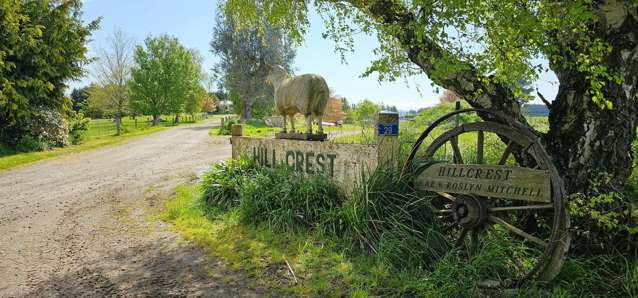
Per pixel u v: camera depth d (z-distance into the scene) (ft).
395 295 11.40
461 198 13.53
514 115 14.80
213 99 257.14
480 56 13.69
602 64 12.54
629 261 12.27
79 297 11.85
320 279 12.52
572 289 11.16
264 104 135.74
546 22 11.97
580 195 12.46
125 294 11.97
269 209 17.85
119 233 17.94
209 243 16.10
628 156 13.44
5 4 48.47
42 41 54.24
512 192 12.53
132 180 31.55
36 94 54.95
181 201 22.44
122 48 95.20
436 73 12.71
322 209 17.04
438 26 12.55
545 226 13.55
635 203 15.08
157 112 134.10
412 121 33.45
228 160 26.07
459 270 11.84
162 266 14.02
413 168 15.53
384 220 14.46
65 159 45.50
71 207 23.08
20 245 16.60
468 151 22.89
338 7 17.67
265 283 12.46
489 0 12.58
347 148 18.49
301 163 21.15
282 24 21.63
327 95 21.63
